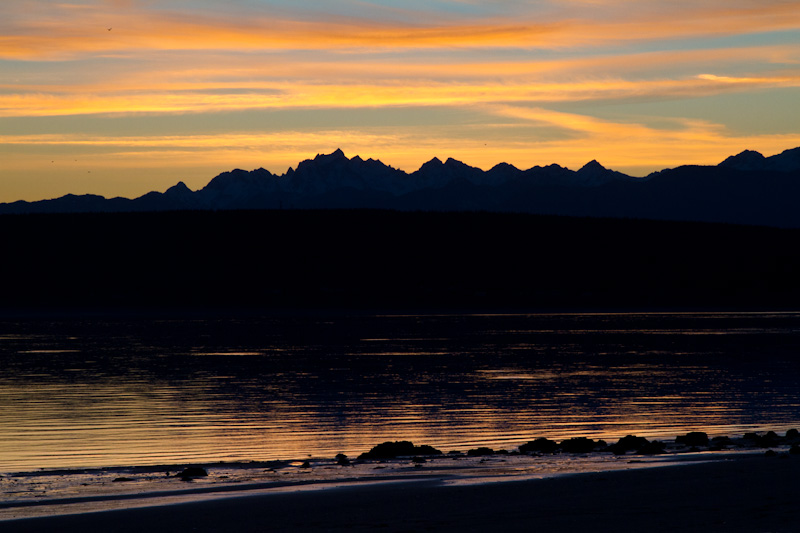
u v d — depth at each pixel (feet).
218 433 146.20
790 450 109.50
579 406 176.55
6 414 165.37
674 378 223.71
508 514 72.54
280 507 78.89
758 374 231.91
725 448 120.57
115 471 108.47
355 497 82.99
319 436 143.95
